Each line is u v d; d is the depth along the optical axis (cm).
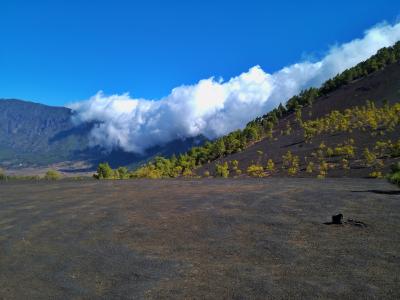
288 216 1847
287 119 17575
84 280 1097
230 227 1673
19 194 3344
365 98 16025
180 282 1034
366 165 6225
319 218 1761
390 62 19050
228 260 1207
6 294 1024
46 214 2234
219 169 8969
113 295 973
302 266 1105
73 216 2136
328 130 10988
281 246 1328
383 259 1127
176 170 11356
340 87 19200
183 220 1884
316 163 7506
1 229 1859
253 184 3709
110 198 2873
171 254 1311
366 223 1599
